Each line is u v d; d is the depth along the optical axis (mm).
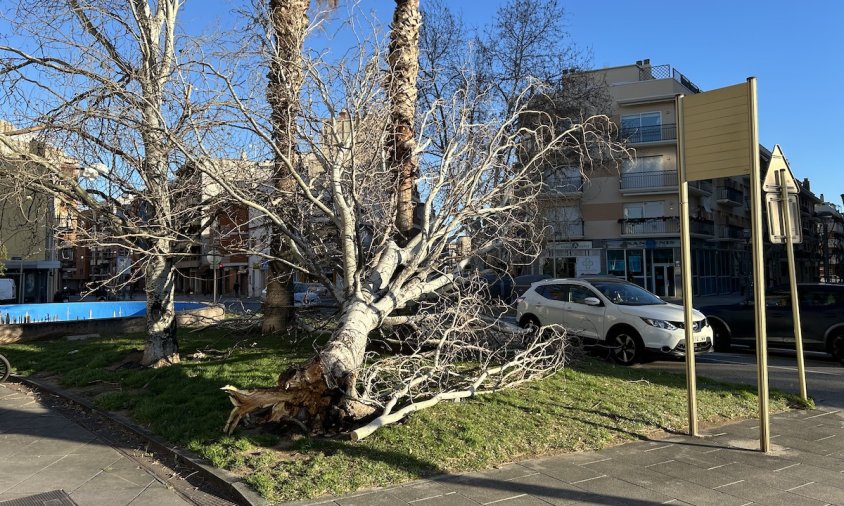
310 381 5543
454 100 8852
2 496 4477
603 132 10445
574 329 11516
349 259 7379
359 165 8281
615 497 4363
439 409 6336
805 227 66438
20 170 7875
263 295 14234
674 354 10312
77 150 8102
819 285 11734
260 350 9914
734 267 48625
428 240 8211
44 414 7137
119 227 8234
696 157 5973
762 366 5586
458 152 8742
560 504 4223
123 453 5562
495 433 5680
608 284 11789
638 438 5887
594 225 40156
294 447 5289
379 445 5281
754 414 7004
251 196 7902
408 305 9766
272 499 4242
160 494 4539
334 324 10000
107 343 11812
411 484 4555
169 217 8047
